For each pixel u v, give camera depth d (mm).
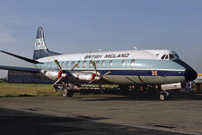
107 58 23828
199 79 42250
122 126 9055
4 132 7793
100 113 12461
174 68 19516
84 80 21625
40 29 34531
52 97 23234
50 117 11016
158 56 20641
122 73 22188
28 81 75375
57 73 21938
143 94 28422
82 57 26484
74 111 13156
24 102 18000
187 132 8141
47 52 33156
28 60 27922
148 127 8898
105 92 28953
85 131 8109
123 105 16391
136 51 22422
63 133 7754
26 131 7973
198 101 19859
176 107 15328
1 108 14266
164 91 21000
